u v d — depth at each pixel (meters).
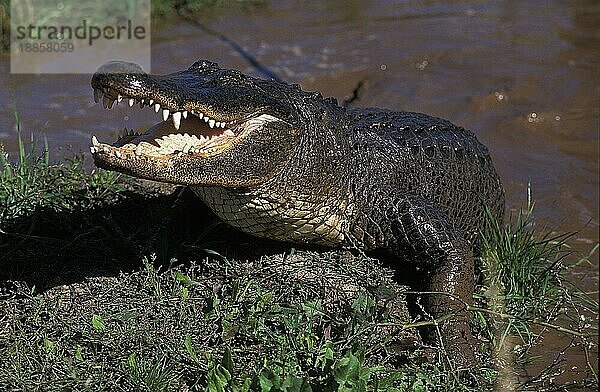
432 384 12.69
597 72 29.94
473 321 14.88
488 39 33.06
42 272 14.98
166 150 12.61
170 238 15.71
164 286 14.21
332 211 14.77
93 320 13.18
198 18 33.84
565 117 26.44
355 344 12.94
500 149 24.47
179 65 29.14
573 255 18.92
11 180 16.78
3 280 14.83
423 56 30.98
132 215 16.67
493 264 16.17
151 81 11.99
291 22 34.34
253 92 13.46
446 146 16.83
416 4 37.44
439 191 16.36
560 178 22.89
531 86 28.42
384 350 13.59
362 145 15.40
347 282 14.48
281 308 13.45
